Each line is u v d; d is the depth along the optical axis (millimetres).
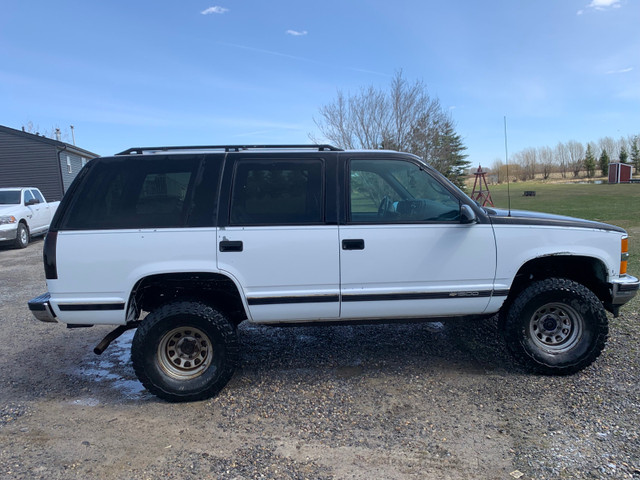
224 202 3580
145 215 3547
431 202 3785
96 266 3492
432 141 25750
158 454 2908
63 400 3715
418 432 3061
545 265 4066
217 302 3902
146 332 3521
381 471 2660
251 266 3559
